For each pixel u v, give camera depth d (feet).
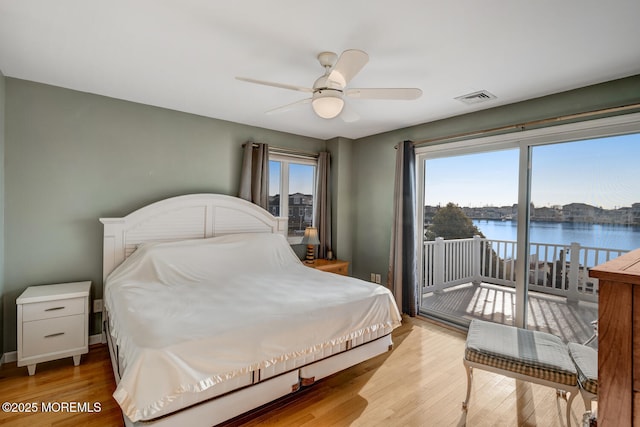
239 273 10.16
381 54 6.78
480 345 6.49
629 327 1.73
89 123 9.54
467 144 10.83
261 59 7.20
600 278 1.83
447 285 12.00
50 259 9.04
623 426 1.74
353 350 7.51
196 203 11.16
